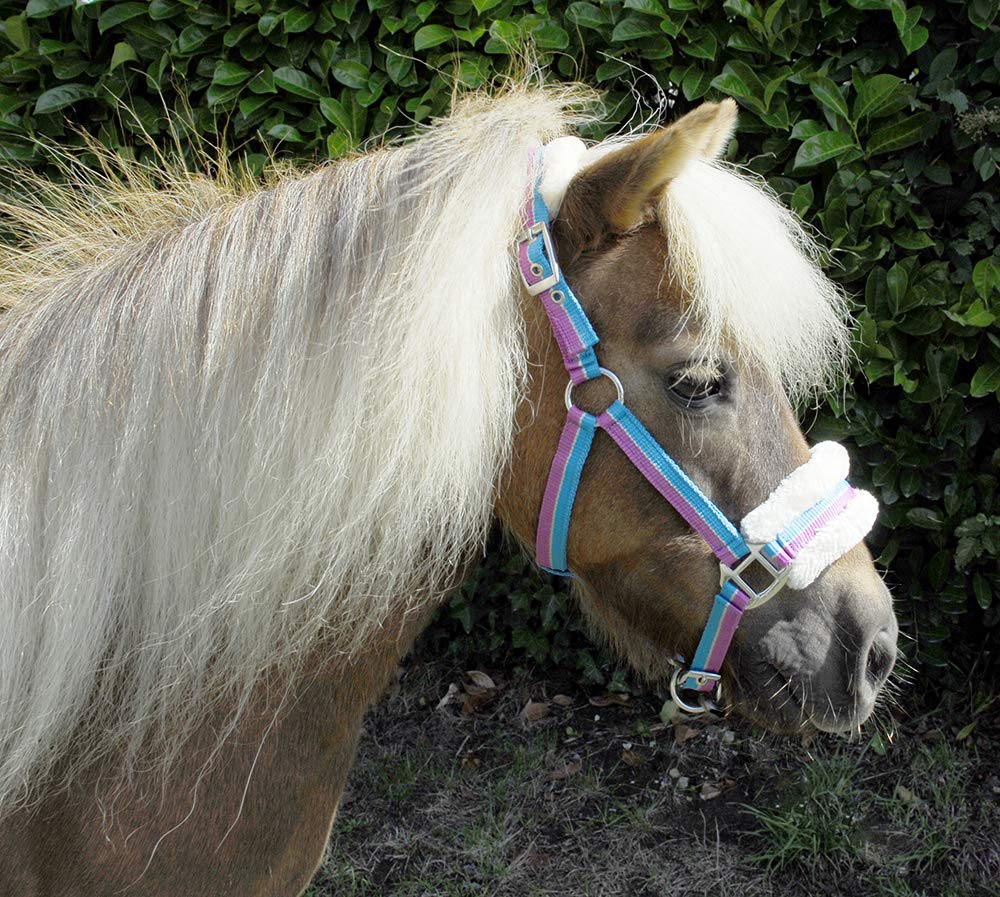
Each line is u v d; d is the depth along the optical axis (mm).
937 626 2537
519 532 1226
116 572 1041
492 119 1156
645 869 2342
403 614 1183
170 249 1144
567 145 1160
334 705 1188
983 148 2184
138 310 1091
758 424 1131
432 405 1023
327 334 1048
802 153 2195
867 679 1227
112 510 1037
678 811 2506
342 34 2342
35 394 1084
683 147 1021
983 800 2424
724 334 1096
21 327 1167
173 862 1109
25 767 1021
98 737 1080
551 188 1113
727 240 1080
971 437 2393
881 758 2572
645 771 2631
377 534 1071
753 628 1183
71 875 1096
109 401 1056
